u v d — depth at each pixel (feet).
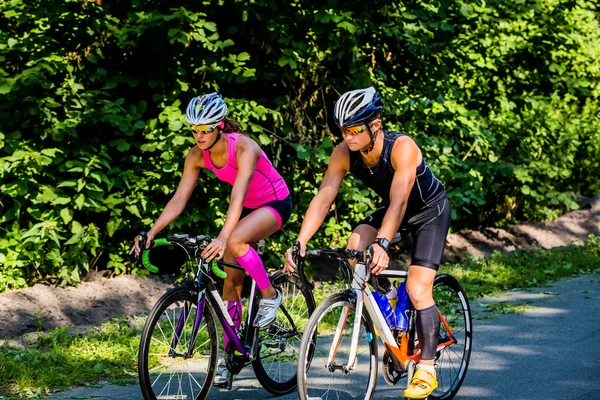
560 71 55.31
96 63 39.29
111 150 39.88
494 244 55.93
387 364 24.36
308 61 42.14
